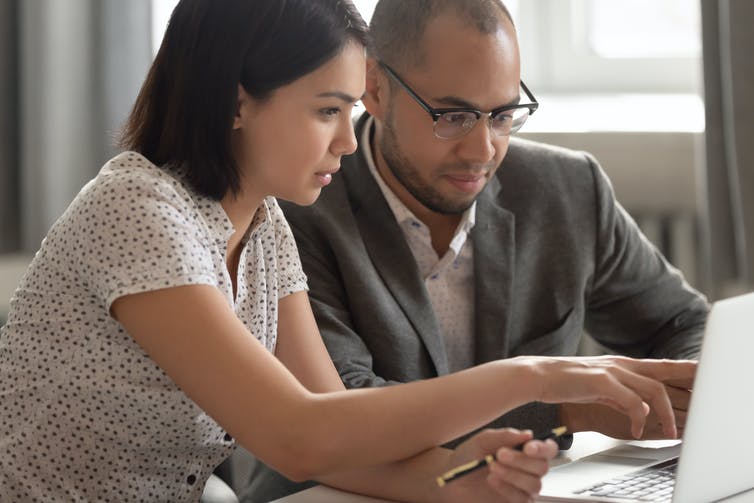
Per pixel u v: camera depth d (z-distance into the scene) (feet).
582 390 4.52
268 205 5.60
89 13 10.35
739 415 4.43
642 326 7.62
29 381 4.98
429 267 6.95
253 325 5.33
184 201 4.77
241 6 4.66
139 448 5.03
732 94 9.83
